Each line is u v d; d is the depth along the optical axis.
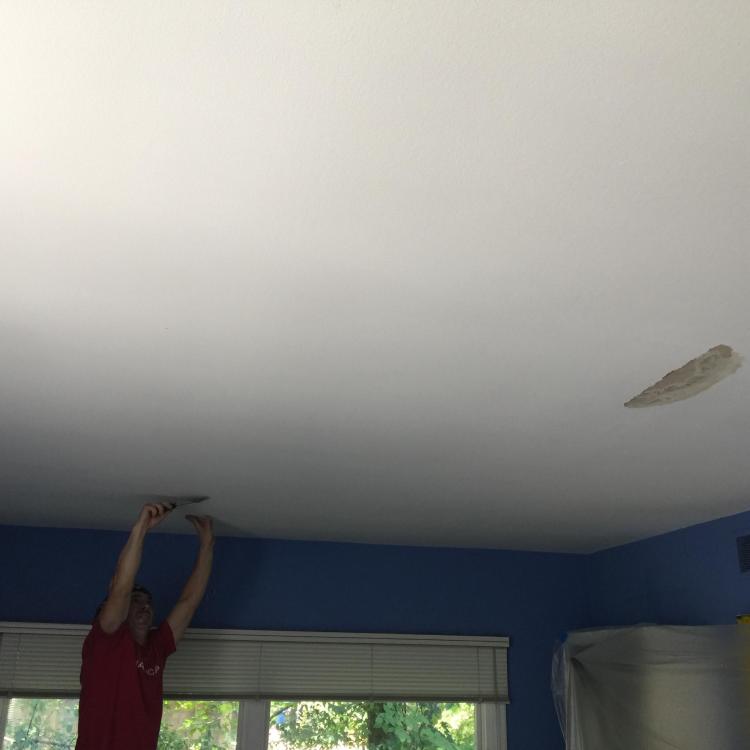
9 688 3.45
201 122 1.06
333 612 3.94
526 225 1.29
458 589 4.13
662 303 1.54
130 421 2.26
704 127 1.06
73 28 0.91
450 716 3.96
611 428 2.28
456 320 1.62
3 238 1.34
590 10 0.88
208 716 3.69
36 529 3.70
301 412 2.17
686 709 2.79
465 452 2.52
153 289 1.51
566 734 3.50
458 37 0.92
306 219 1.27
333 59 0.95
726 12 0.88
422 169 1.15
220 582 3.83
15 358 1.83
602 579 4.19
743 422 2.21
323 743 3.78
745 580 3.21
